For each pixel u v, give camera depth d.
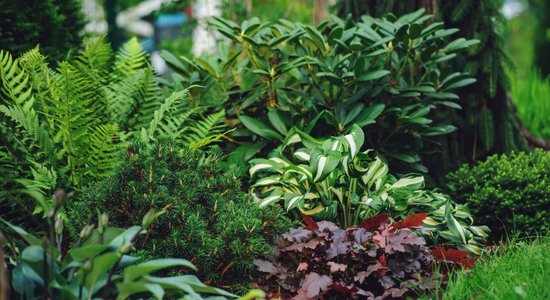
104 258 2.20
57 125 2.90
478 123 3.45
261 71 3.02
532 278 2.57
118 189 2.60
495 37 3.41
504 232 3.09
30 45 3.19
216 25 3.12
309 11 5.38
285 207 2.79
